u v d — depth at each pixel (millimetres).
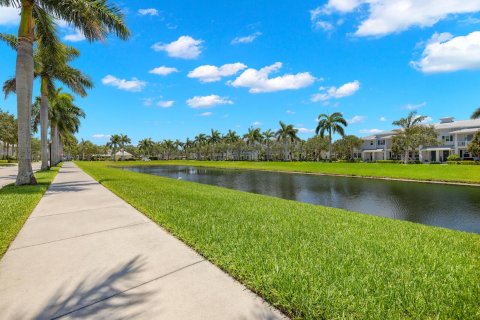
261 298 2684
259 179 26672
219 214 6367
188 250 3982
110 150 120875
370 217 7176
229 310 2465
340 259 3605
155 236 4676
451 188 18234
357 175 29531
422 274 3184
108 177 17828
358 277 3053
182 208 7062
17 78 12219
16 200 8031
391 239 4727
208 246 4027
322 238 4598
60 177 18281
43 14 13664
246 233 4781
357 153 65875
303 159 75438
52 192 10461
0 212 6352
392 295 2676
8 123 48438
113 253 3854
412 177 24609
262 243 4203
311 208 8094
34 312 2418
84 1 11992
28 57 12445
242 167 50500
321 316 2373
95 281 3006
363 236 4832
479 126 43938
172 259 3639
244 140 86188
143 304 2549
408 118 40375
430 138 38750
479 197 14258
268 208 7484
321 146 65062
